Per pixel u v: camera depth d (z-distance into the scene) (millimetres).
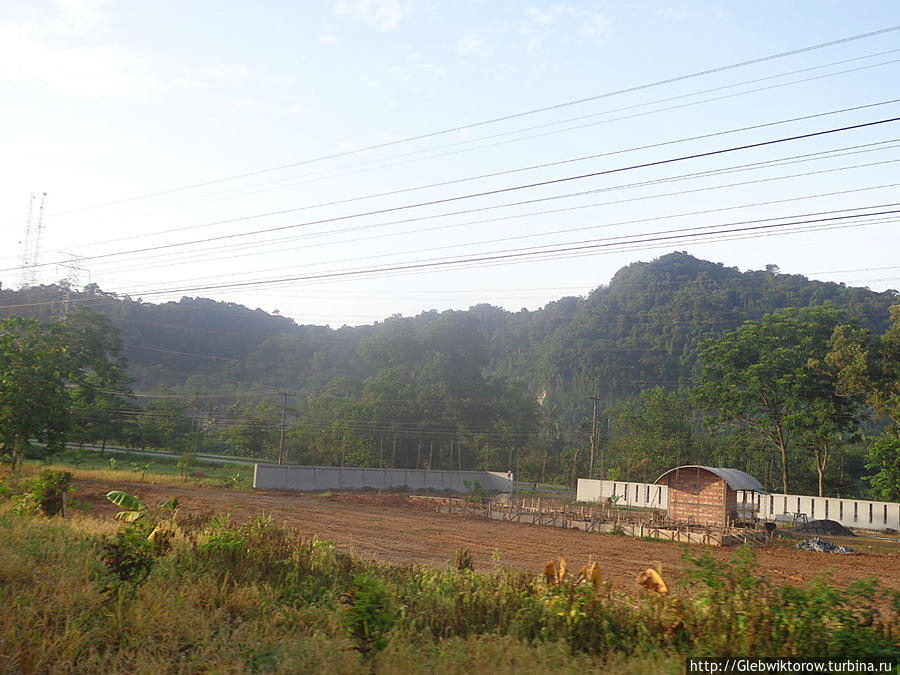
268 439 90312
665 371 148875
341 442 85062
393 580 13742
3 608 8891
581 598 10906
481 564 21453
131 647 8422
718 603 9508
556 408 149500
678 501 37312
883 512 41625
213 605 10562
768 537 32500
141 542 12180
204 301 184625
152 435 78562
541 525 36125
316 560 14430
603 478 79500
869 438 51656
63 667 7477
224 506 37312
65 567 11922
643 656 8812
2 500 25594
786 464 52375
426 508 43281
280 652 8477
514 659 8492
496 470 95625
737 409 52531
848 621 8742
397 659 8180
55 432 42375
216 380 142750
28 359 41250
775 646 8539
